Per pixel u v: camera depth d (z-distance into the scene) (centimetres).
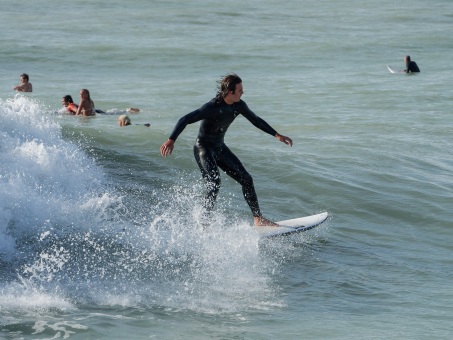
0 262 2928
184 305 2678
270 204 4119
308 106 8069
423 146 5903
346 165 5025
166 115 7369
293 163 4884
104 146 4966
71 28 16050
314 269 3177
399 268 3256
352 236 3709
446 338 2438
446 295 2919
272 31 16862
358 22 19138
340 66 12200
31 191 3509
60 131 5088
